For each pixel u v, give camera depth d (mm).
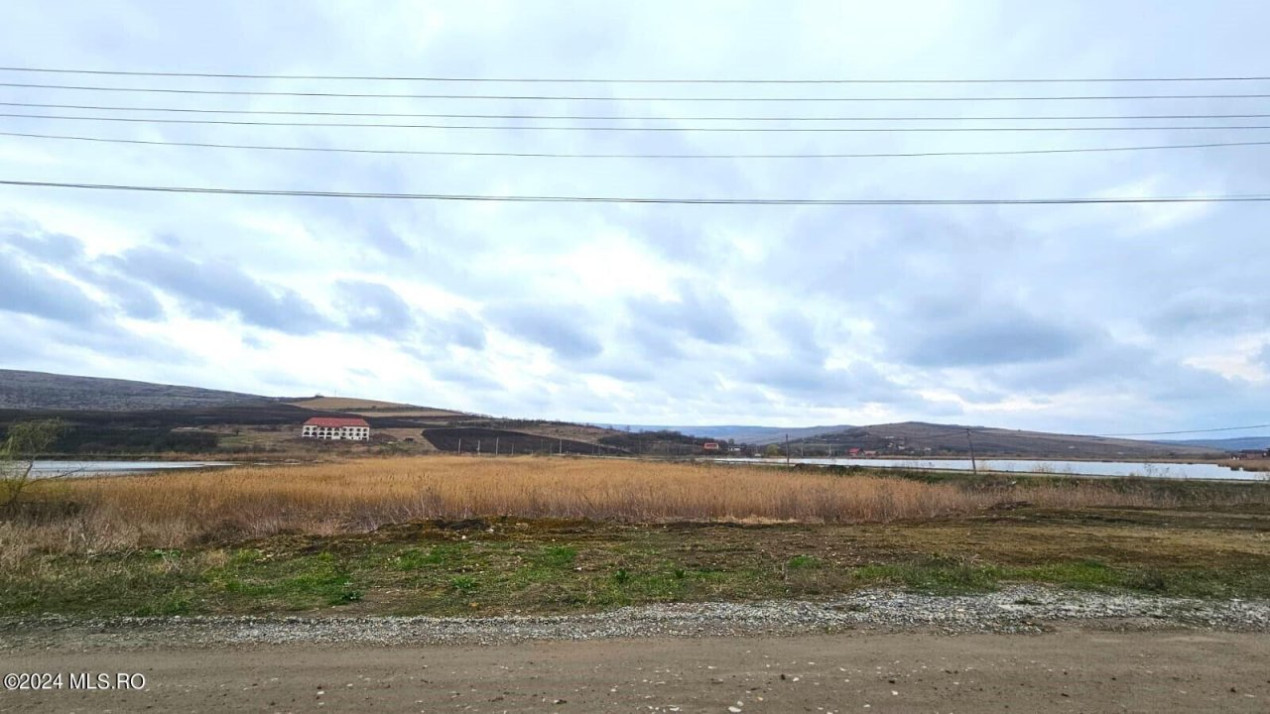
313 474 34156
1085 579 10172
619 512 19984
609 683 5418
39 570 10492
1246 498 27078
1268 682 5527
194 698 5113
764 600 8742
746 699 5051
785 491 23125
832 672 5703
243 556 12258
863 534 16062
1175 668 5875
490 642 6676
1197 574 10695
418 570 10883
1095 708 4906
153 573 10344
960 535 15852
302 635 6945
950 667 5859
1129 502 25859
